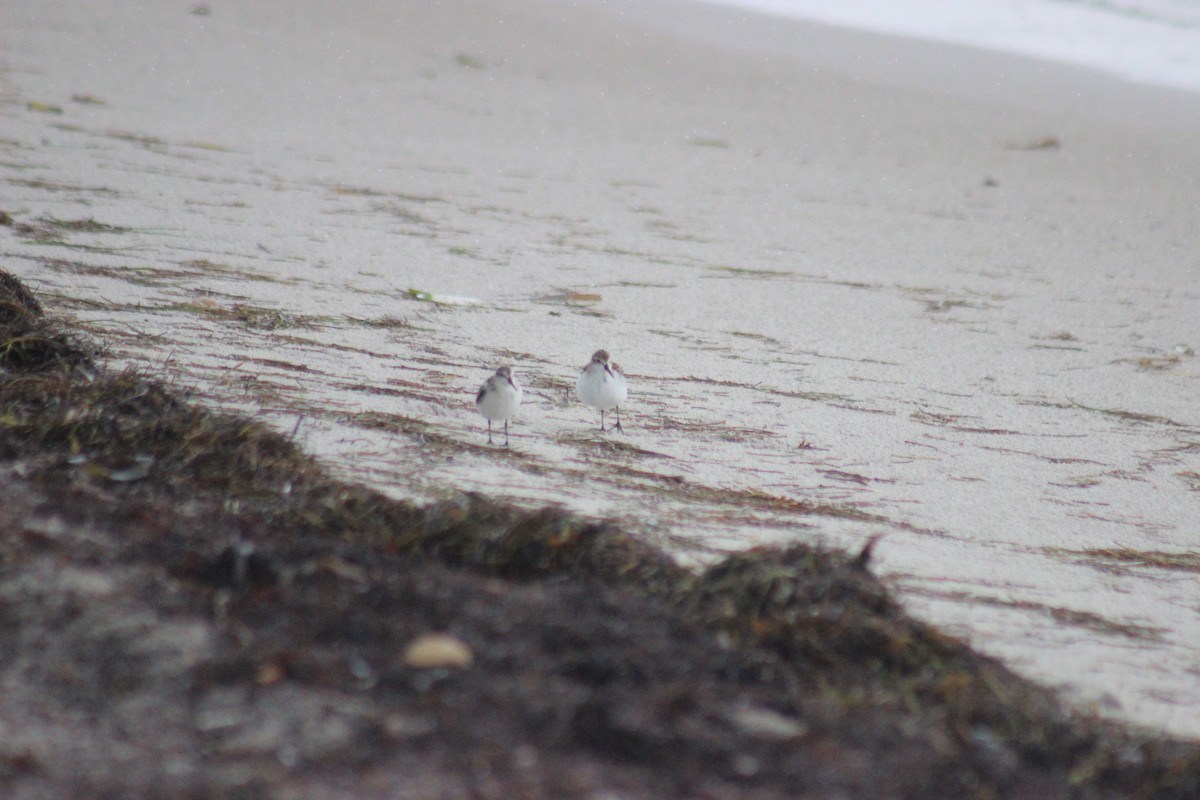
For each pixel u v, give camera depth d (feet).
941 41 127.34
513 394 35.35
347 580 22.29
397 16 112.47
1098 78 115.75
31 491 25.00
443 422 36.86
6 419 28.99
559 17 118.52
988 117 99.86
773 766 18.48
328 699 18.99
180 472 27.40
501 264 57.26
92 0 107.45
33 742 17.51
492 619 21.44
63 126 74.79
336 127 82.48
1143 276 63.77
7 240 51.65
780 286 57.98
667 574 24.48
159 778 17.10
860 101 102.32
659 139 87.97
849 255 64.54
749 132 91.86
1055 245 69.15
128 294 46.39
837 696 20.72
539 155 81.15
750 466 36.11
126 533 23.40
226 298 47.39
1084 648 25.85
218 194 64.08
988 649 24.94
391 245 58.44
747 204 73.77
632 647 20.85
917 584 28.32
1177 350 52.01
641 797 17.52
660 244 63.72
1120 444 41.09
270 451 29.22
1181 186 83.41
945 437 40.37
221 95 87.15
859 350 49.39
